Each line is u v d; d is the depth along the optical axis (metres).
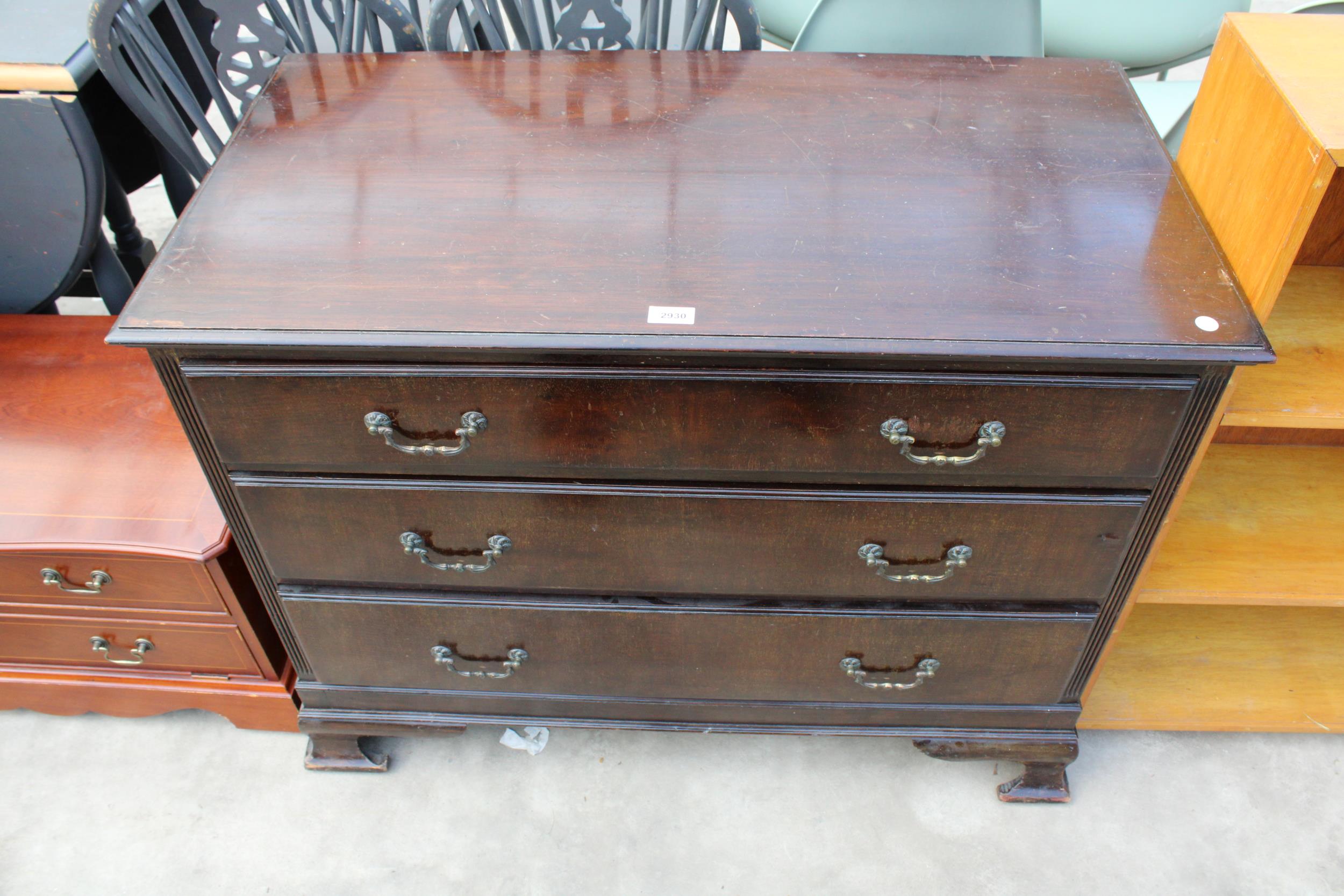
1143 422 1.09
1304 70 1.07
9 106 1.50
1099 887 1.52
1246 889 1.51
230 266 1.12
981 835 1.58
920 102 1.37
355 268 1.11
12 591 1.47
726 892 1.52
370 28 1.61
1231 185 1.16
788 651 1.41
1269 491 1.56
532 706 1.55
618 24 1.61
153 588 1.45
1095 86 1.41
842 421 1.10
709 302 1.07
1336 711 1.63
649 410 1.10
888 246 1.14
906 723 1.53
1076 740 1.53
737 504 1.20
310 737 1.64
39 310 1.89
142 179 2.11
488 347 1.03
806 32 1.77
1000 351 1.01
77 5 1.63
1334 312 1.36
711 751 1.70
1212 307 1.05
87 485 1.44
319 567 1.34
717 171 1.25
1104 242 1.14
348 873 1.54
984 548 1.25
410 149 1.29
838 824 1.60
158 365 1.08
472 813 1.62
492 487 1.20
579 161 1.27
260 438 1.16
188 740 1.71
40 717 1.74
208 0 1.49
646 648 1.42
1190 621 1.77
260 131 1.32
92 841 1.57
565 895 1.52
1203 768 1.66
